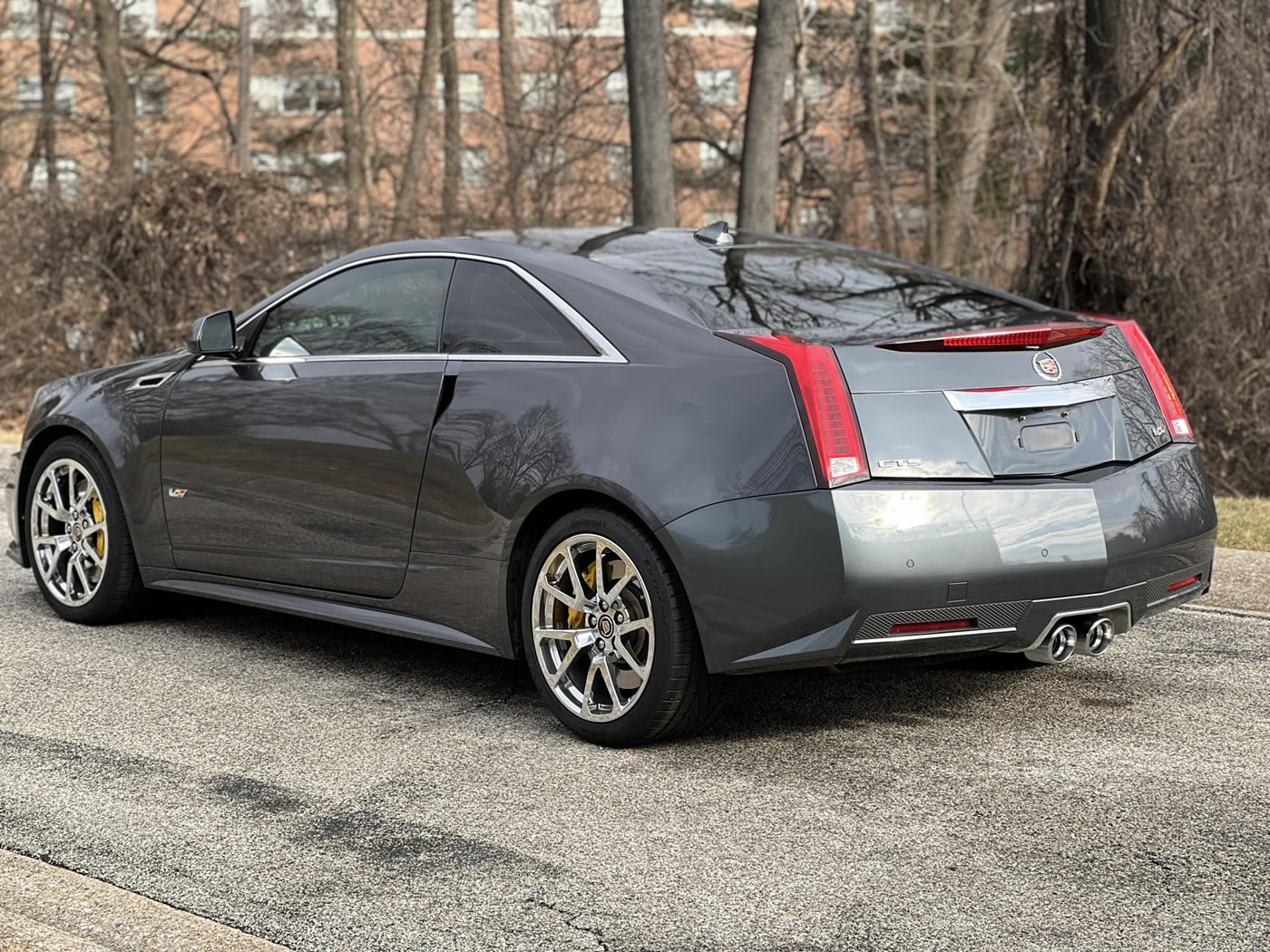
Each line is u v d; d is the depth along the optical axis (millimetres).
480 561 4430
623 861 3316
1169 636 5480
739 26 29000
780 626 3814
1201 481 4340
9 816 3619
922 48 23547
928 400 3887
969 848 3375
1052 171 14141
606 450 4066
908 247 24797
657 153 13969
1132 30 13562
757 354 3934
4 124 27781
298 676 4996
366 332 4918
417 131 28109
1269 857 3297
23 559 5984
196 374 5383
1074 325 4230
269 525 5066
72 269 16078
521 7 27922
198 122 35938
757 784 3848
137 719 4473
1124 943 2854
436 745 4219
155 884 3197
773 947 2857
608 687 4172
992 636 3906
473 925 2977
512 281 4559
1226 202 13188
